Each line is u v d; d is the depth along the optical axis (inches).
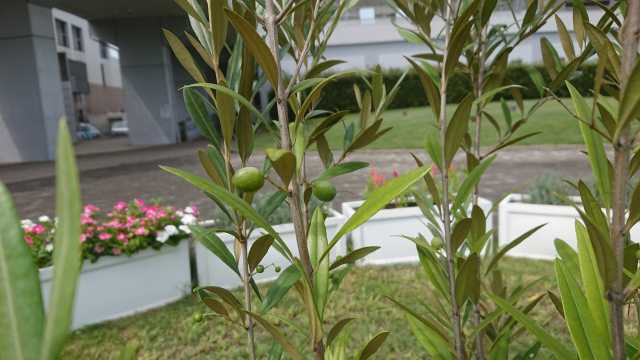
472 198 72.0
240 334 160.6
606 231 35.0
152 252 185.3
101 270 174.7
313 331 43.7
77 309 170.4
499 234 229.1
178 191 439.5
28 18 725.3
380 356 140.9
